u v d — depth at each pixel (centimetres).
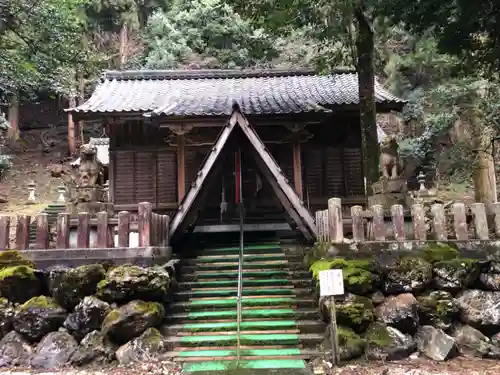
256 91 1493
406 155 2139
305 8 1002
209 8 2509
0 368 573
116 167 1403
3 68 1295
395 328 586
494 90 1242
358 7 944
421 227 650
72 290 614
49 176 2527
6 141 2742
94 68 1552
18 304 627
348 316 582
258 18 1030
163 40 2766
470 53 900
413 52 2375
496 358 571
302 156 1373
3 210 1986
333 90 1435
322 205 1349
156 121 1191
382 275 618
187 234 979
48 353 582
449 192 2014
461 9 714
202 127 1246
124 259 659
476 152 1332
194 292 753
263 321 668
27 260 651
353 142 1373
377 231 652
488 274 622
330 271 557
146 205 682
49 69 1328
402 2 782
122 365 569
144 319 602
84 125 2941
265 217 1270
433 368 532
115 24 2886
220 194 1323
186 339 620
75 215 738
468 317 600
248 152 915
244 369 533
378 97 1285
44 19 1220
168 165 1402
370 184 998
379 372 521
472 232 675
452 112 1870
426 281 607
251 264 844
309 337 617
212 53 2586
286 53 2638
